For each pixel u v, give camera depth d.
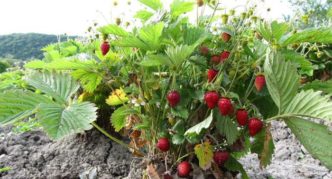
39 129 0.59
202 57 0.28
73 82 0.30
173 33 0.30
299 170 0.51
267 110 0.31
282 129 0.67
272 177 0.48
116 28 0.28
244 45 0.30
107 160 0.47
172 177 0.30
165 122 0.30
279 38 0.28
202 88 0.28
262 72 0.28
